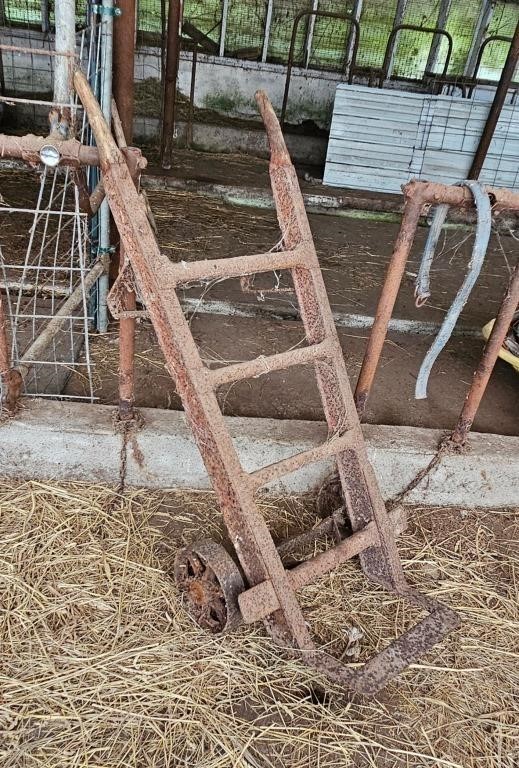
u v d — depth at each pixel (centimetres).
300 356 166
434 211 173
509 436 234
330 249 450
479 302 383
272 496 218
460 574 197
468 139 593
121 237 153
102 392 244
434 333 341
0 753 134
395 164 606
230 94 705
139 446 205
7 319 274
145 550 186
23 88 673
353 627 174
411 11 679
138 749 139
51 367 251
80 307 290
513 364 259
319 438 216
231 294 341
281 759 142
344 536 186
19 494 199
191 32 675
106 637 161
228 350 293
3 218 398
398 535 204
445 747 149
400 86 720
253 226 471
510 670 170
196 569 164
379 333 190
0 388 197
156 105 686
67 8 180
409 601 182
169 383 256
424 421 258
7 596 167
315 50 701
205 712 148
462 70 716
